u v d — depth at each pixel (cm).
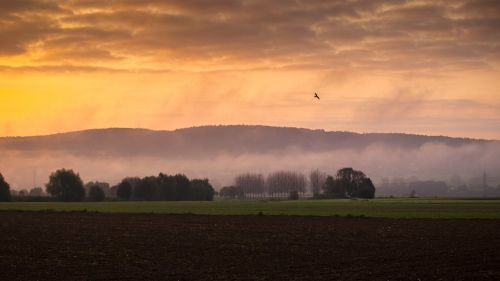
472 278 3503
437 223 7038
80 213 9375
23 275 3681
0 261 4225
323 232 6084
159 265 4031
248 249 4800
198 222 7438
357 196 18512
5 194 15438
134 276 3638
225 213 9175
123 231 6303
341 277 3556
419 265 3981
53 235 5928
